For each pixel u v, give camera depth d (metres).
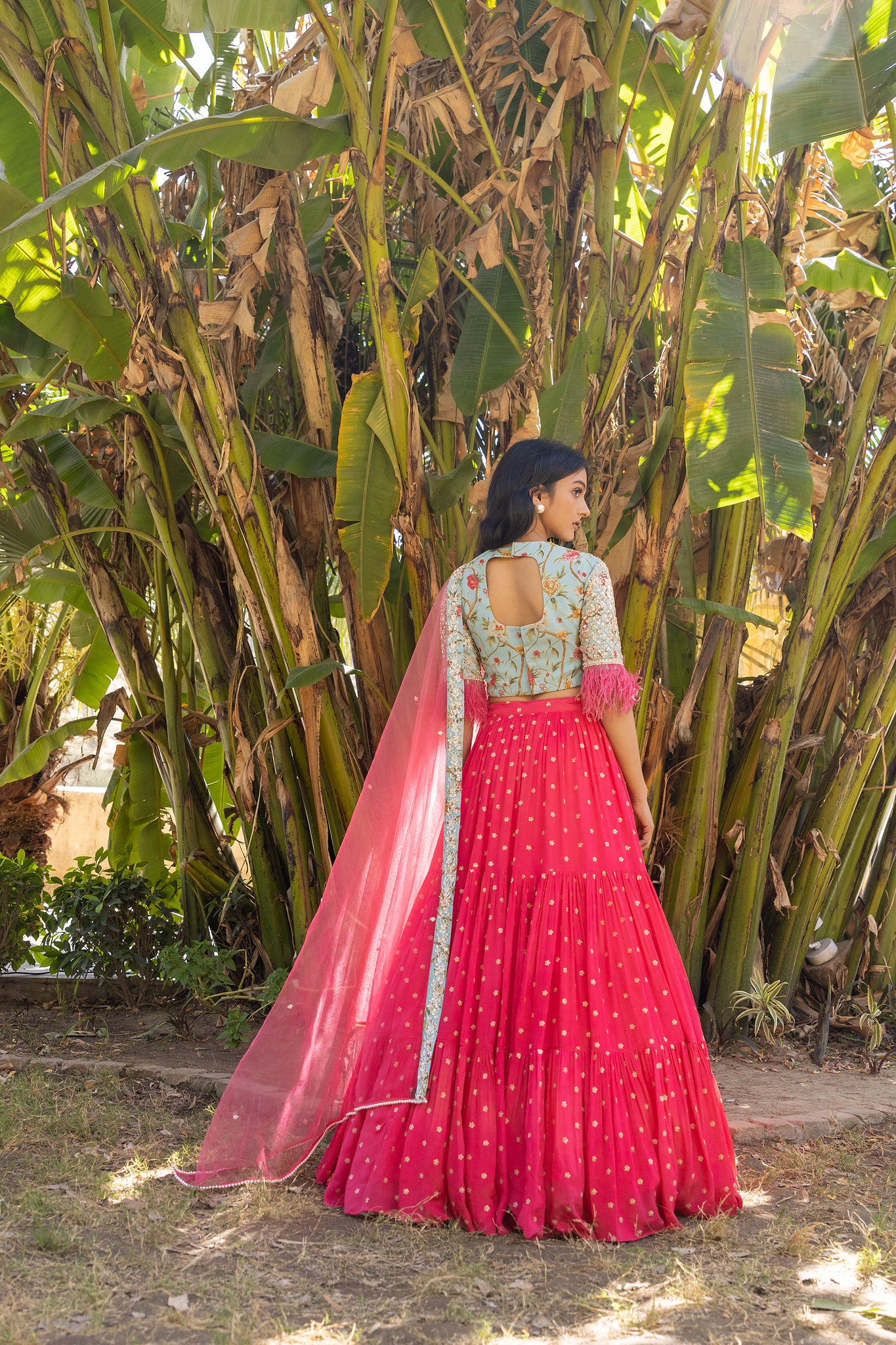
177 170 4.68
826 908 4.81
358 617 4.08
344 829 4.12
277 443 3.98
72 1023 4.41
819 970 4.69
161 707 5.01
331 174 4.82
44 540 5.16
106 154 3.56
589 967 2.52
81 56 3.51
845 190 4.90
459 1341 1.89
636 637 3.87
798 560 4.90
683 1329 1.95
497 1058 2.50
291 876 4.21
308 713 3.88
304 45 3.68
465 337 4.04
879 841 4.96
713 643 4.18
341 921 2.94
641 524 3.82
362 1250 2.28
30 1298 1.99
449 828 2.70
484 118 4.05
